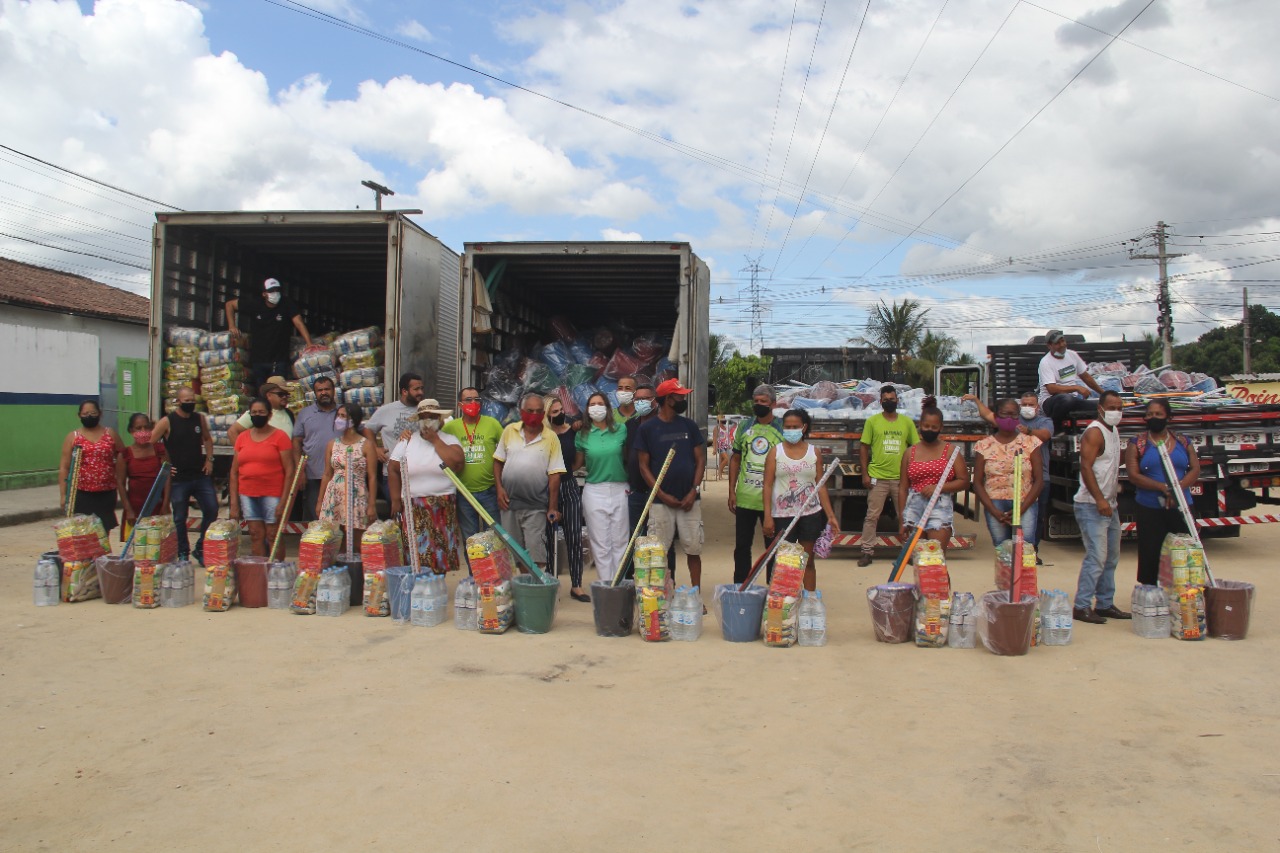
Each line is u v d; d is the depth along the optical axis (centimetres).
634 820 347
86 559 727
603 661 561
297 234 1040
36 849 324
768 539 709
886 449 938
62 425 1750
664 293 1271
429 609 646
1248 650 592
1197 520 977
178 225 986
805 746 422
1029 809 357
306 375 984
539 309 1298
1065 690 506
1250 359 4331
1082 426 996
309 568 684
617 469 713
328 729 439
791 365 1658
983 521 1287
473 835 335
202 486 858
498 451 746
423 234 1022
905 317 4681
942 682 520
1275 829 340
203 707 471
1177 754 413
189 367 984
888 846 328
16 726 443
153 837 333
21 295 2016
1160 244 3553
